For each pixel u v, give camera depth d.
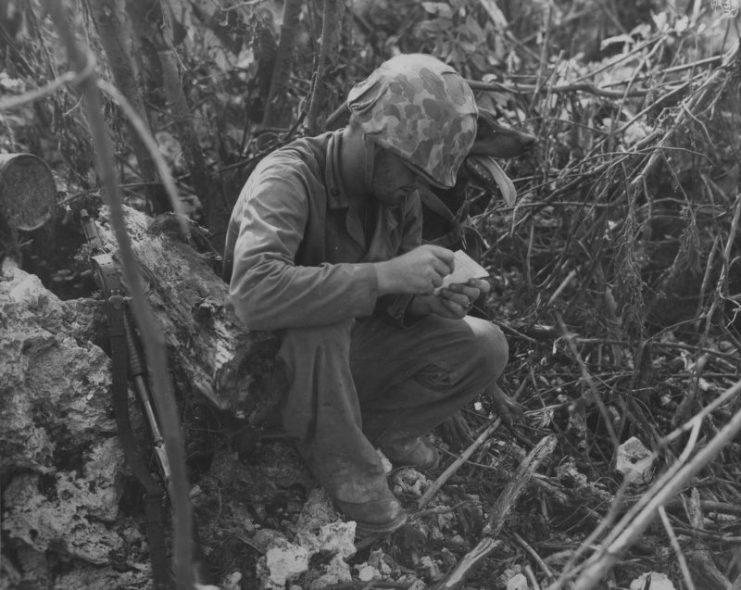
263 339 2.31
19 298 2.33
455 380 2.62
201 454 2.61
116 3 2.95
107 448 2.36
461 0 3.75
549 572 2.46
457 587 2.41
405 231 2.66
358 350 2.61
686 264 3.32
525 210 3.52
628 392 3.03
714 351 3.06
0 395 2.22
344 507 2.47
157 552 2.26
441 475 2.75
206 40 3.45
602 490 2.82
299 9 3.27
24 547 2.28
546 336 3.28
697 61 3.54
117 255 2.53
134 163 3.79
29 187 2.60
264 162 2.43
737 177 3.57
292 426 2.41
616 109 3.77
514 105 3.73
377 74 2.36
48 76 3.32
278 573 2.31
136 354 2.42
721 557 2.58
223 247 3.22
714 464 2.93
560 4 4.69
